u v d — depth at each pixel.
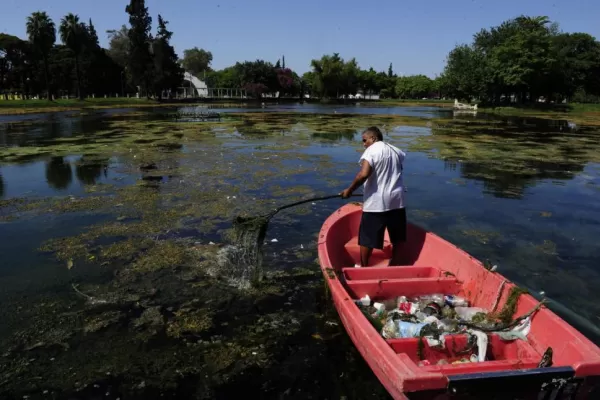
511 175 11.15
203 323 4.10
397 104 77.38
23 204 7.87
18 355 3.61
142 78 61.66
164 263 5.37
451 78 56.47
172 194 8.55
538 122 31.95
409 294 4.27
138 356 3.61
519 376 2.47
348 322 3.42
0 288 4.73
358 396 3.18
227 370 3.45
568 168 12.29
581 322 4.31
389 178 4.71
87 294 4.63
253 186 9.25
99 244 5.98
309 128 23.27
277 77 83.00
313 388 3.26
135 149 14.47
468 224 7.20
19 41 65.06
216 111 42.31
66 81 66.75
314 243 6.12
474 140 18.92
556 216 7.67
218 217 7.14
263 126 24.25
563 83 55.38
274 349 3.73
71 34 53.09
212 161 12.17
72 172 10.66
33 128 22.34
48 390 3.20
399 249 5.06
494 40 57.06
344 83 88.12
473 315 3.77
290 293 4.70
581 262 5.74
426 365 3.05
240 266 5.16
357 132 21.22
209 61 109.31
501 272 5.42
